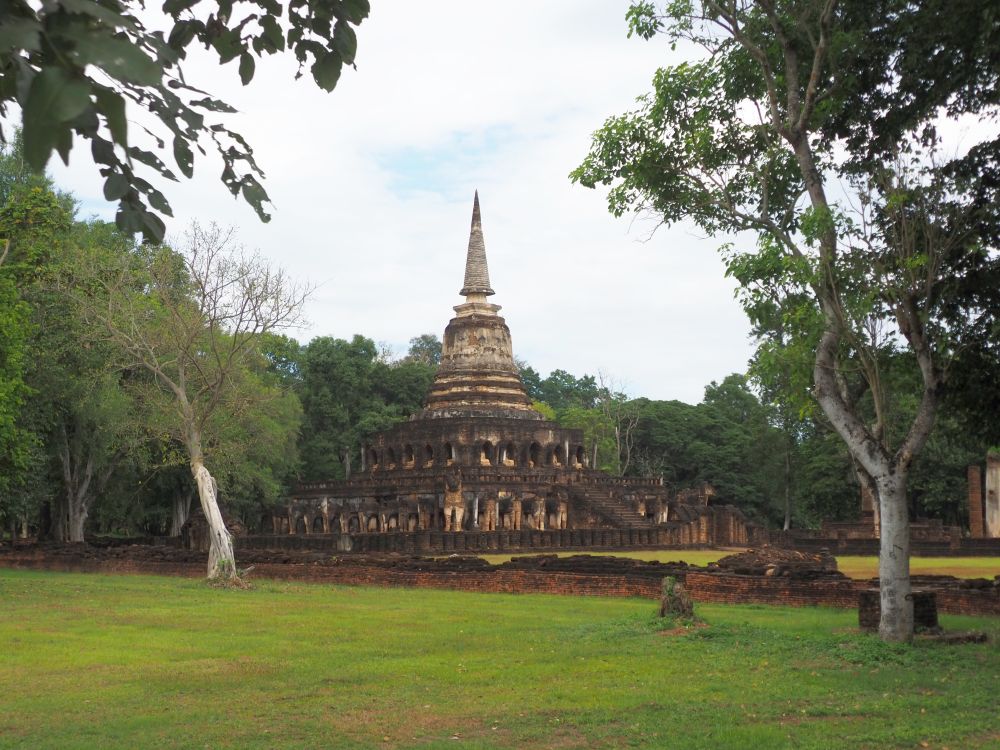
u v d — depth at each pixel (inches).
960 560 1919.3
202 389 1370.6
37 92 131.4
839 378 798.5
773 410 3002.0
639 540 2289.6
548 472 2518.5
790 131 783.1
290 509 2433.6
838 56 771.4
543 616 914.1
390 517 2316.7
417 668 634.2
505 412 2578.7
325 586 1274.6
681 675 604.1
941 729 462.6
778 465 3058.6
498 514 2325.3
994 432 851.4
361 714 510.0
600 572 1171.9
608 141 866.8
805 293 784.3
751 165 846.5
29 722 495.5
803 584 1001.5
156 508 2470.5
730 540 2436.0
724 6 799.7
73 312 1555.1
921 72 766.5
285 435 2325.3
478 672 619.5
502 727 481.7
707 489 2618.1
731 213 845.8
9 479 1577.3
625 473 3366.1
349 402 3095.5
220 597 1118.4
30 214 1428.4
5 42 128.3
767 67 787.4
